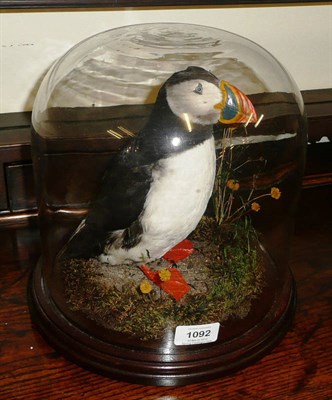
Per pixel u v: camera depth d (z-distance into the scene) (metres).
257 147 0.77
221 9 0.92
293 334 0.73
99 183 0.77
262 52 0.78
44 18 0.85
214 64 0.71
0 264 0.85
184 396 0.64
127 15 0.89
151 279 0.71
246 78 0.72
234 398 0.64
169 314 0.67
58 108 0.76
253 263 0.76
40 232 0.83
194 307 0.68
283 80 0.78
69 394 0.64
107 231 0.70
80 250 0.74
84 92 0.76
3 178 0.89
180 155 0.64
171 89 0.64
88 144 0.77
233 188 0.80
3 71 0.88
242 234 0.79
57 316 0.71
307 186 1.05
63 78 0.77
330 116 0.96
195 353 0.66
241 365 0.67
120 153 0.71
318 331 0.73
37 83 0.90
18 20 0.84
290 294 0.77
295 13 0.96
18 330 0.72
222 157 0.76
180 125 0.64
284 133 0.77
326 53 1.02
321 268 0.86
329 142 1.03
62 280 0.74
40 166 0.77
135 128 0.76
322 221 0.97
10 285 0.81
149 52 0.72
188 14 0.91
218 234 0.79
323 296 0.80
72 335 0.68
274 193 0.81
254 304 0.72
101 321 0.68
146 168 0.65
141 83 0.75
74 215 0.80
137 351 0.65
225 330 0.68
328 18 0.98
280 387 0.65
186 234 0.71
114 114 0.77
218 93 0.65
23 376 0.66
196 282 0.71
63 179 0.79
